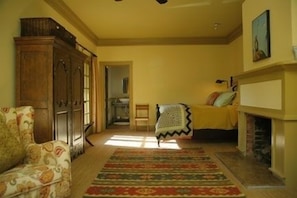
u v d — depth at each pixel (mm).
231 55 7023
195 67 7258
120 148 4789
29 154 2188
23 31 3348
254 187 2682
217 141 5383
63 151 2129
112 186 2762
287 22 2855
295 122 2725
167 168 3438
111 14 5164
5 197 1658
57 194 1992
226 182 2873
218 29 6410
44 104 3209
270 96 3070
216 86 7234
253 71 3428
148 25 5984
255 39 3650
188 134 4961
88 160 3900
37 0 3807
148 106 7266
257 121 3951
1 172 1846
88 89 6598
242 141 4211
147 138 5891
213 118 5086
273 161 3018
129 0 4449
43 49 3203
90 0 4418
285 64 2613
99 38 7180
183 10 4984
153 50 7266
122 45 7273
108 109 8539
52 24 3344
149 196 2480
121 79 9812
